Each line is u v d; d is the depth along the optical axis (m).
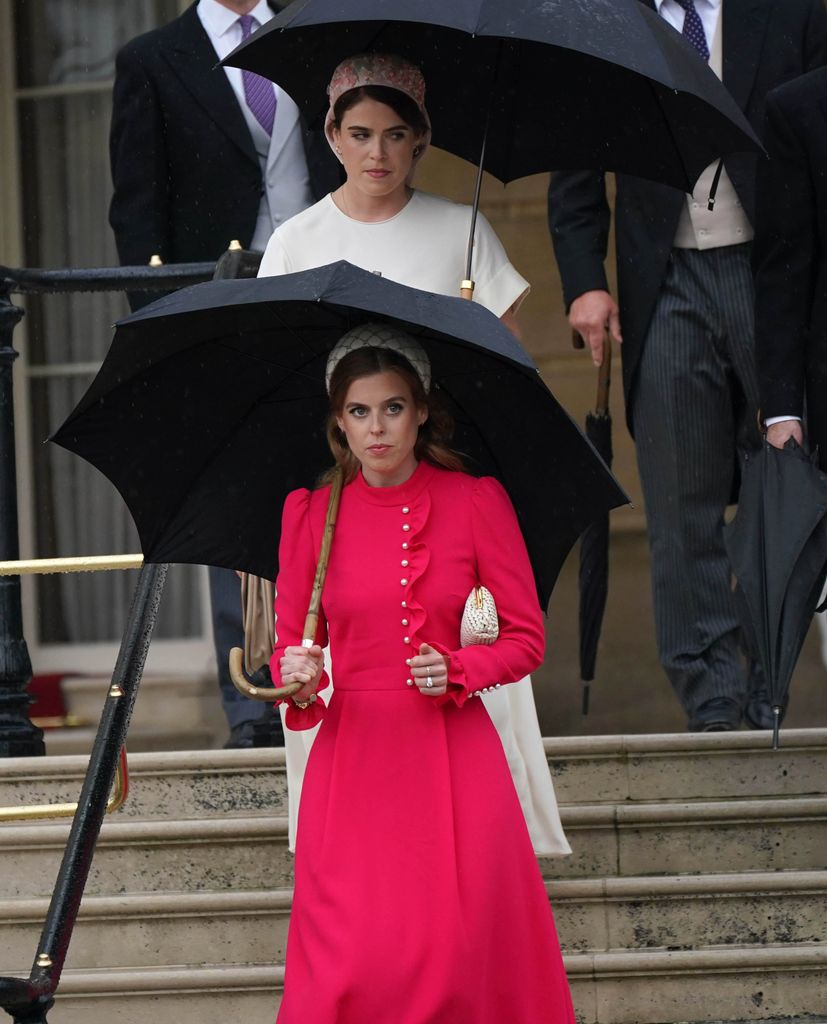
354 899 13.75
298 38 17.67
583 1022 17.91
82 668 34.34
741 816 19.22
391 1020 13.41
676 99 16.97
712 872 19.25
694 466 21.55
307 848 14.18
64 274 22.12
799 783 20.08
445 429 14.64
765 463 18.67
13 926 18.48
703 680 21.56
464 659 14.06
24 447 35.22
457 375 14.53
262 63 17.83
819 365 19.12
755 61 21.25
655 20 16.33
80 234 35.34
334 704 14.51
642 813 19.17
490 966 13.85
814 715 29.83
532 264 38.28
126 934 18.48
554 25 15.59
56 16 35.31
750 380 21.45
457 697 13.99
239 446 15.11
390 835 13.97
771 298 19.12
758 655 18.70
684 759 20.14
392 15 15.73
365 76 16.55
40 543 35.16
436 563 14.41
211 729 31.75
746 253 21.25
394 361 14.16
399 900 13.72
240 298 13.54
